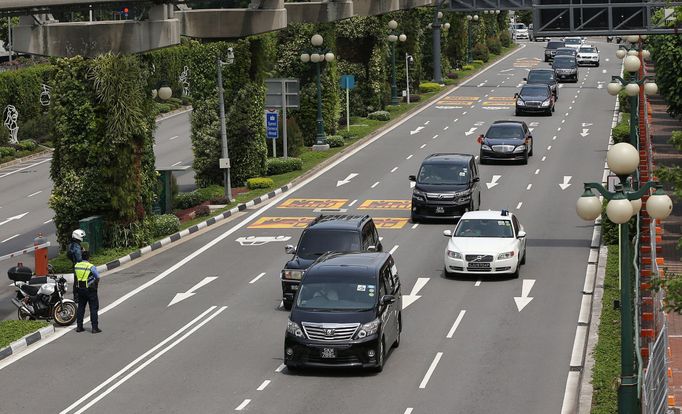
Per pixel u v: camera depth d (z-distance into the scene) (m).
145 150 64.12
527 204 74.38
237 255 61.34
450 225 68.56
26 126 125.06
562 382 38.12
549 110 119.31
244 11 73.44
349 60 125.56
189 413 35.41
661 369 28.89
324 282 40.59
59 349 43.94
